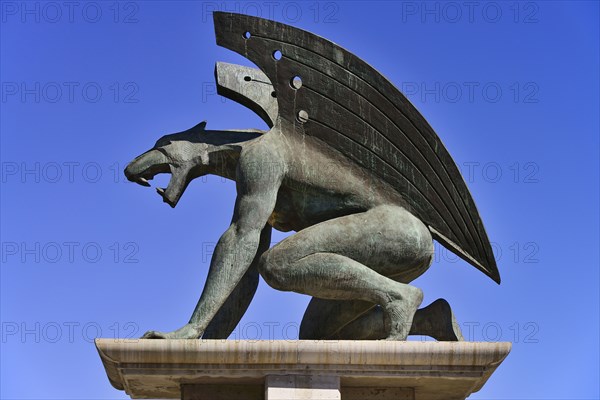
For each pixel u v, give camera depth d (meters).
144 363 8.53
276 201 9.49
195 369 8.54
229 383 8.80
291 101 9.52
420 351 8.52
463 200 9.47
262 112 9.90
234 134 9.93
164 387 8.91
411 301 8.98
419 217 9.44
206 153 9.74
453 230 9.48
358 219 9.23
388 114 9.51
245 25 9.58
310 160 9.40
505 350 8.54
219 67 9.90
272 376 8.49
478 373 8.62
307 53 9.56
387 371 8.56
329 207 9.41
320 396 8.46
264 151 9.30
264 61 9.54
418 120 9.48
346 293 9.04
